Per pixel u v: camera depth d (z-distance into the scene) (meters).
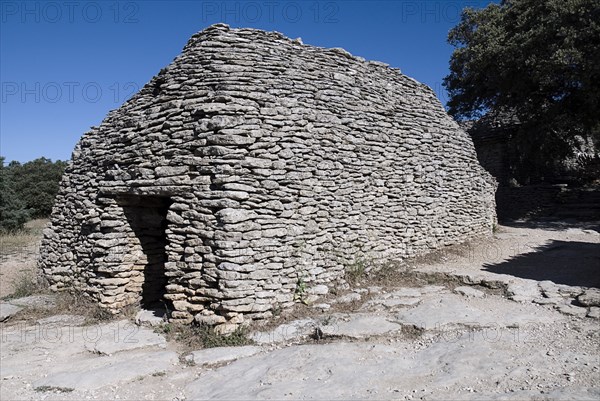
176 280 7.12
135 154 7.80
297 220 7.45
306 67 8.21
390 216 9.30
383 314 6.99
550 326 6.20
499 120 21.06
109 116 9.44
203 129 7.05
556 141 17.97
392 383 4.76
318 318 6.89
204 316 6.69
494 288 8.11
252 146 7.04
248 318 6.68
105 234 8.21
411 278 8.87
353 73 9.04
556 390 4.23
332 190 8.05
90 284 8.48
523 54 16.12
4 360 6.19
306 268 7.51
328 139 8.07
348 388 4.66
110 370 5.52
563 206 18.59
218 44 7.61
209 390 4.91
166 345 6.47
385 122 9.41
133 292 8.34
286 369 5.20
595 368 4.75
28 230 23.50
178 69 7.78
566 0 15.43
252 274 6.75
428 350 5.59
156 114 7.73
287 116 7.51
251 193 6.95
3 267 13.84
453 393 4.41
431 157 10.51
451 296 7.84
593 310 6.58
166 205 8.73
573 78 15.26
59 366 5.90
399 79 10.34
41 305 8.70
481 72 18.94
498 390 4.40
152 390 5.06
